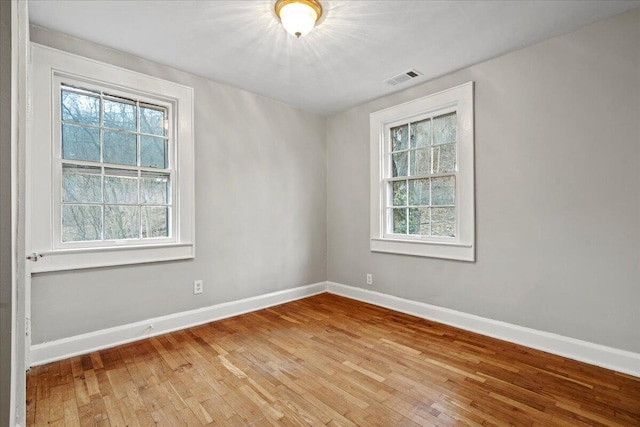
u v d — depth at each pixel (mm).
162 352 2318
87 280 2326
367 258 3646
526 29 2201
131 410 1646
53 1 1874
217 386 1871
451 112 2975
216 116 3057
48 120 2164
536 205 2391
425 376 1979
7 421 591
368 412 1635
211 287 3006
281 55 2555
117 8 1954
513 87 2504
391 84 3125
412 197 3297
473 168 2725
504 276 2559
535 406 1672
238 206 3223
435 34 2262
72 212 2328
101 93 2453
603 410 1636
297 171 3781
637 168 1979
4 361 592
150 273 2631
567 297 2248
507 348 2385
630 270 2008
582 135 2180
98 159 2439
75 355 2246
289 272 3688
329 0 1878
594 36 2127
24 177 1207
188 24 2131
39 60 2125
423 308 3098
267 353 2305
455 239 2906
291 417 1598
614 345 2059
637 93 1974
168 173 2791
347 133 3873
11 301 602
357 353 2305
